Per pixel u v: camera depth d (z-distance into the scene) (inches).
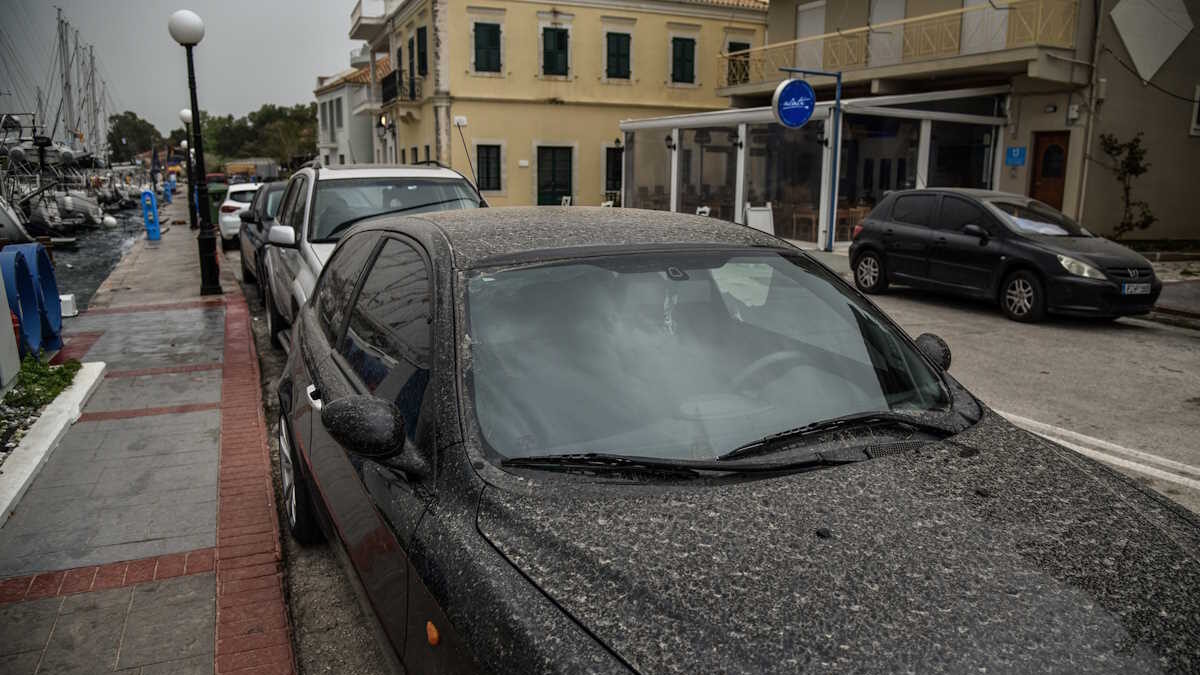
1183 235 779.4
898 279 476.1
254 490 185.6
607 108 1272.1
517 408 90.8
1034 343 358.6
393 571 89.0
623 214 133.3
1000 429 101.9
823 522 77.1
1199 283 526.6
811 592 67.7
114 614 134.9
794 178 761.0
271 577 147.0
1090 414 254.8
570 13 1229.1
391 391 102.3
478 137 1220.5
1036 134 749.3
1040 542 76.4
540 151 1252.5
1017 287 407.5
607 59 1256.8
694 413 95.1
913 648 62.5
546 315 100.5
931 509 80.2
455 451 86.4
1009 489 85.5
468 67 1198.9
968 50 748.6
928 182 757.3
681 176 924.6
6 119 825.5
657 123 928.3
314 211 287.1
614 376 96.7
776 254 122.9
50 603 138.0
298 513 156.3
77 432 224.2
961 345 354.0
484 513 79.6
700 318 106.8
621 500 79.7
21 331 272.8
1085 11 685.9
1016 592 69.0
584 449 88.5
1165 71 736.3
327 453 122.7
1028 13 689.6
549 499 79.8
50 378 253.1
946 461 90.7
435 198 306.8
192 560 153.0
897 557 72.5
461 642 71.4
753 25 1334.9
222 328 368.2
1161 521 84.4
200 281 530.0
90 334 354.6
